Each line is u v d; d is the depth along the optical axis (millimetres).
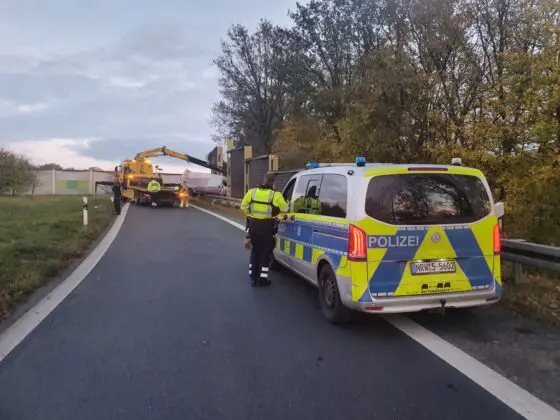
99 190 67562
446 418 3430
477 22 11938
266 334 5305
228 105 40469
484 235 5332
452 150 10594
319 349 4824
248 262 9836
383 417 3449
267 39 37969
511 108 9398
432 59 12648
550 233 9391
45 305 6516
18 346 4922
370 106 13781
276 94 38250
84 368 4355
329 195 5977
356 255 5078
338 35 21609
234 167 30000
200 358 4598
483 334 5223
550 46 8594
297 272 7184
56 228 15336
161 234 14742
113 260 10117
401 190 5176
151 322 5750
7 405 3656
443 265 5207
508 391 3842
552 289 6703
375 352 4730
